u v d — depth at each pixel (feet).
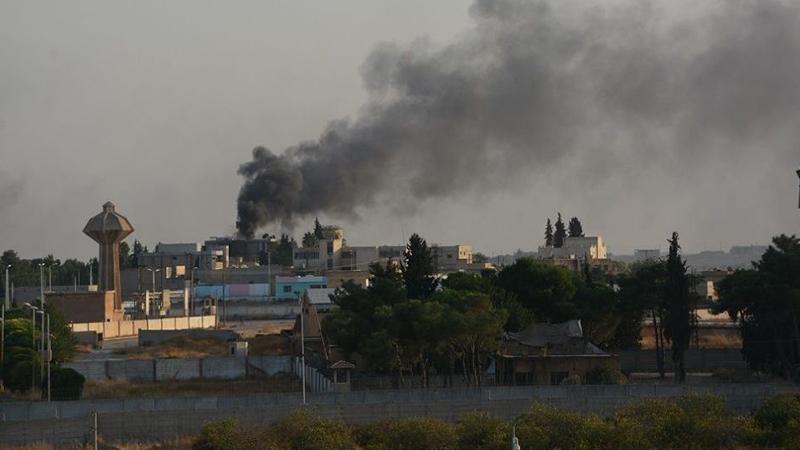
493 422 556.51
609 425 543.80
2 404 639.76
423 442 544.62
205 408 642.63
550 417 551.18
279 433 556.10
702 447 538.88
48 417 635.66
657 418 562.25
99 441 585.63
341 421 577.43
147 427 612.70
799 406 569.64
